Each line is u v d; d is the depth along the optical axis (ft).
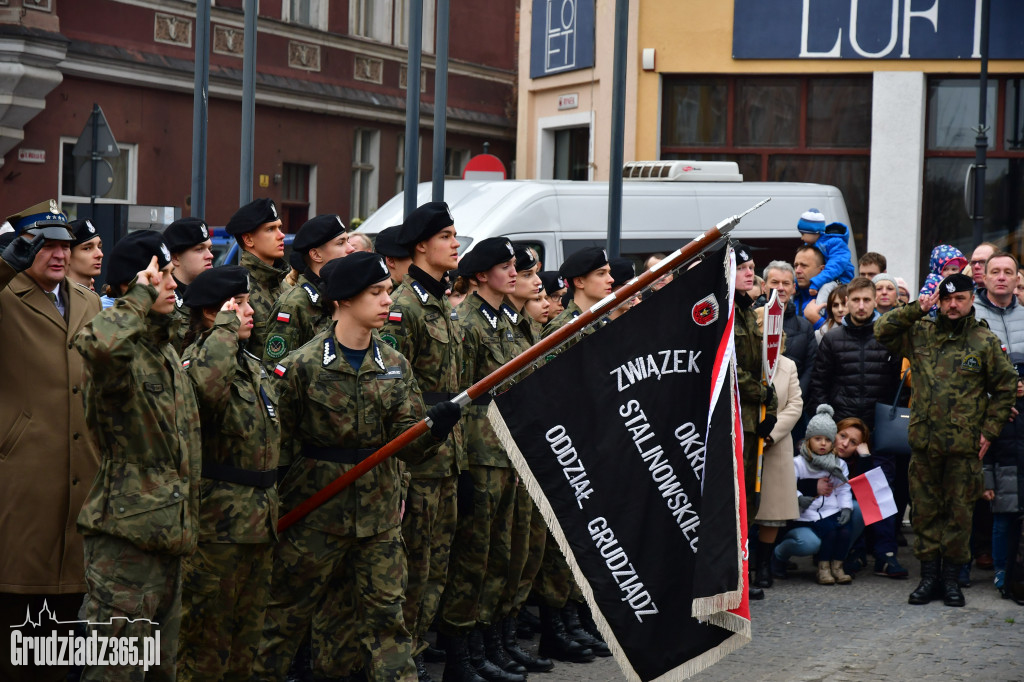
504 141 98.89
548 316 24.94
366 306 17.52
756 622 24.81
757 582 27.86
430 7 90.48
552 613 22.00
